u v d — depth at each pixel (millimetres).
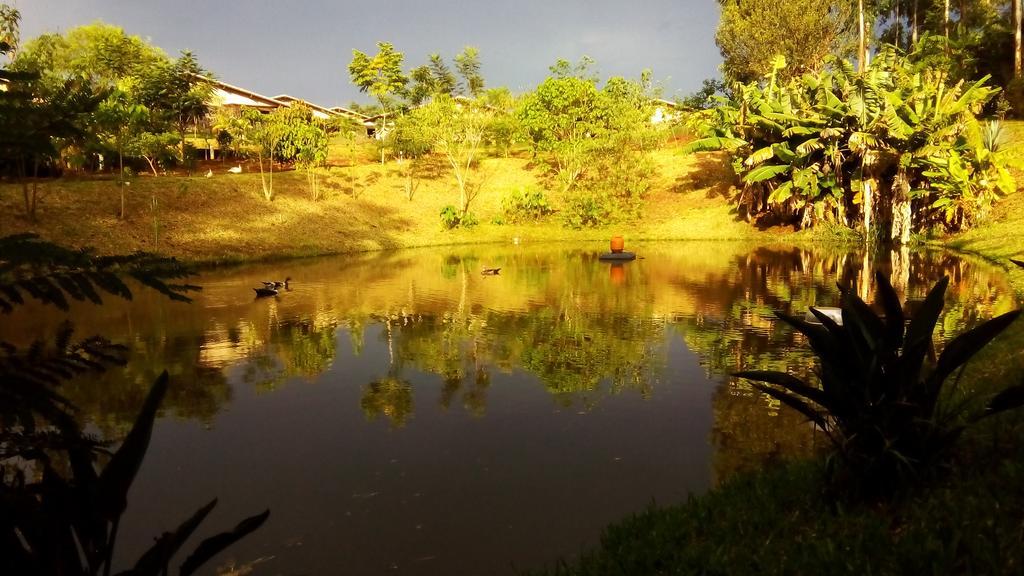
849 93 27453
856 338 3189
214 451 5926
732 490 4012
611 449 5727
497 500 4762
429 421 6672
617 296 15344
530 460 5531
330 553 4043
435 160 44750
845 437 3326
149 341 10844
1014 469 3035
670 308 13516
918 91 26188
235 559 3984
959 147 25297
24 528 1610
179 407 7281
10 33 14258
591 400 7246
